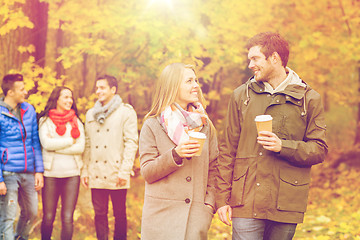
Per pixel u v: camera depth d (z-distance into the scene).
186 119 2.81
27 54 6.82
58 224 5.79
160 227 2.75
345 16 8.46
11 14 5.92
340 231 5.85
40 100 5.98
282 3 8.69
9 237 4.38
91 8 6.60
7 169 4.43
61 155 4.68
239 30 7.59
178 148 2.64
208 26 7.57
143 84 8.01
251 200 2.92
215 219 6.77
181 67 2.90
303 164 2.86
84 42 6.37
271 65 2.93
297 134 2.90
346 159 10.68
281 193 2.87
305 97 2.92
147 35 6.99
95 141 4.82
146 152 2.82
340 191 8.71
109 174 4.77
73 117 4.82
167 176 2.79
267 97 2.95
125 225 4.86
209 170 3.01
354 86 11.49
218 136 8.68
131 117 4.88
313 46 8.68
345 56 8.67
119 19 6.53
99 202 4.83
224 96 9.56
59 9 6.36
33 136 4.69
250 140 2.96
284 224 2.91
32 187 4.62
